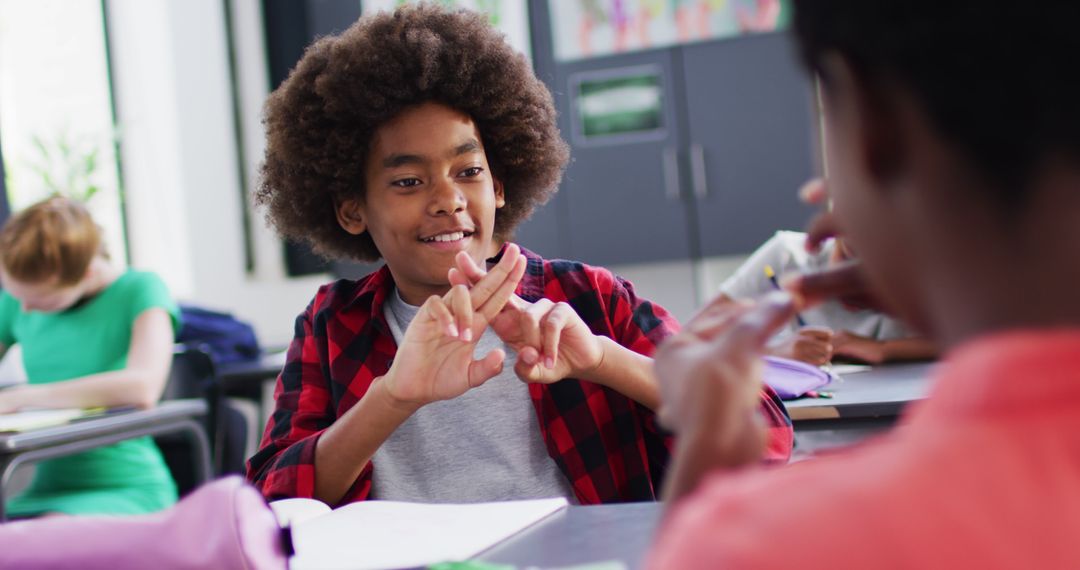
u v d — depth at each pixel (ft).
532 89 4.65
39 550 2.36
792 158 14.87
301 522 3.06
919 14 0.98
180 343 11.46
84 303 8.54
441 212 4.11
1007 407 0.96
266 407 13.58
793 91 14.76
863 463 1.02
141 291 8.56
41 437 6.46
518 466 4.08
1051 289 0.97
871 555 0.93
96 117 15.10
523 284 4.24
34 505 7.42
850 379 6.19
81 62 14.89
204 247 15.83
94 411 7.61
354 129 4.29
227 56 15.72
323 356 4.38
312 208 4.66
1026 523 0.93
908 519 0.94
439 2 4.57
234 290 15.87
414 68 4.17
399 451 4.15
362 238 4.78
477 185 4.21
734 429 1.26
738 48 14.87
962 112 0.97
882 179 1.07
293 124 4.50
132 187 15.43
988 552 0.92
